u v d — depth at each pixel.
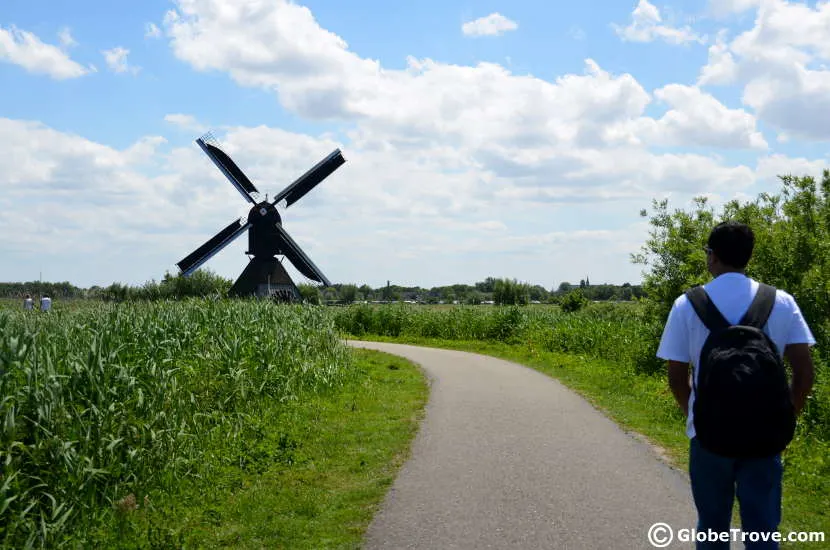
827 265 10.58
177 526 6.20
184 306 14.28
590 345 21.12
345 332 33.97
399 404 12.29
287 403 11.39
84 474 6.56
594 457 8.16
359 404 12.12
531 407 11.93
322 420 10.59
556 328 23.84
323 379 13.43
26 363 7.82
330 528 5.91
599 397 12.99
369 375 16.19
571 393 13.70
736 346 3.47
